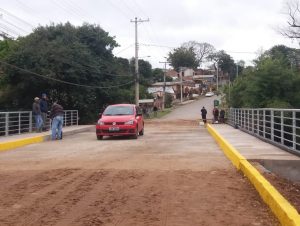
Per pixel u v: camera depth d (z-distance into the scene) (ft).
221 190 28.35
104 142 64.28
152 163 39.55
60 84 138.92
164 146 56.24
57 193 27.86
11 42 144.56
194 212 23.31
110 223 21.50
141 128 77.82
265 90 122.93
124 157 44.34
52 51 135.13
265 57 136.87
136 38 200.34
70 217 22.62
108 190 28.50
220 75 482.69
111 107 75.46
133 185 29.89
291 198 26.04
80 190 28.63
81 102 146.51
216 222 21.53
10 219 22.36
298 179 36.68
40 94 140.46
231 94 152.66
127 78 194.39
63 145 60.03
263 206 24.47
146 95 266.36
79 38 159.33
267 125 67.05
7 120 72.49
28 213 23.43
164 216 22.62
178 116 227.20
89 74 149.28
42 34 149.69
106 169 36.35
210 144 58.80
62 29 152.76
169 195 27.04
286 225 20.13
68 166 38.47
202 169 36.14
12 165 39.91
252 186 29.48
